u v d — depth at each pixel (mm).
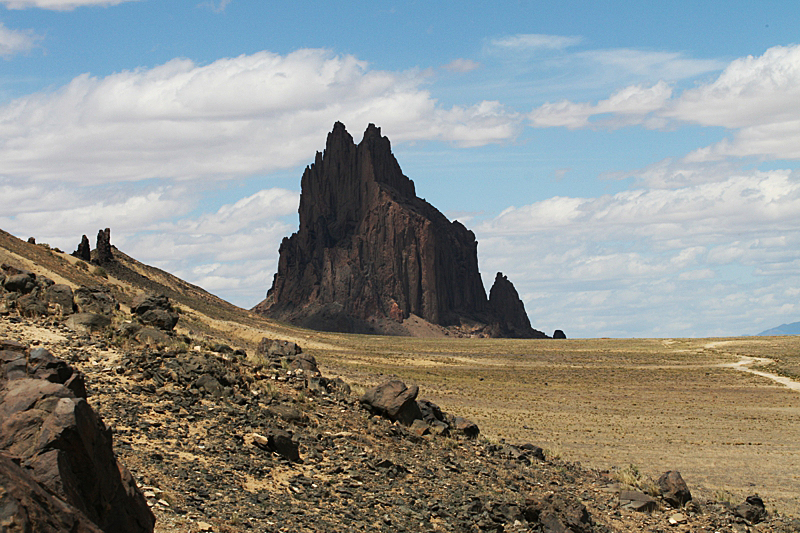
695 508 31781
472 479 29375
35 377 18078
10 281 38250
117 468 12898
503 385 98875
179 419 25422
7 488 8789
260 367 36250
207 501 18625
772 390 101562
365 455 27859
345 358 122875
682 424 72062
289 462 24297
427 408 37688
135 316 39812
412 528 21062
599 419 72875
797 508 39000
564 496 30484
